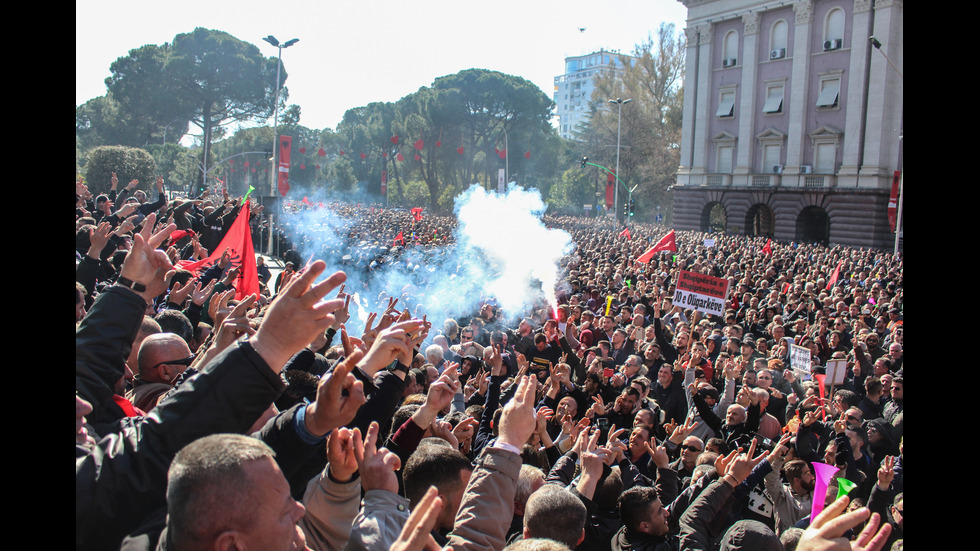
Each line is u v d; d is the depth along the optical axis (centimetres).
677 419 856
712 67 5416
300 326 222
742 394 726
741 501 534
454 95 7481
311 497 259
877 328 1401
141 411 306
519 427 290
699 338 1147
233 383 218
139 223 905
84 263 405
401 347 287
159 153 7106
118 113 7394
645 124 7150
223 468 184
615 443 483
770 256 3127
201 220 1375
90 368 264
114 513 212
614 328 1281
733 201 5197
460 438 444
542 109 7769
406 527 194
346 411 230
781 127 4994
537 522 320
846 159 4562
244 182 9375
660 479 546
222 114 7769
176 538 185
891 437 738
